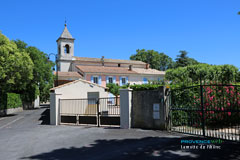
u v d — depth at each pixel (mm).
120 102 10312
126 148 6211
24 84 26203
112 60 57094
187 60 62406
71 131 10102
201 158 4984
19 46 34219
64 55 50125
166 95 9141
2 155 6129
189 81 10812
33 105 40750
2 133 10555
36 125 13602
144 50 69438
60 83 34281
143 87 13078
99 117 11547
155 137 7602
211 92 9211
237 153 5270
